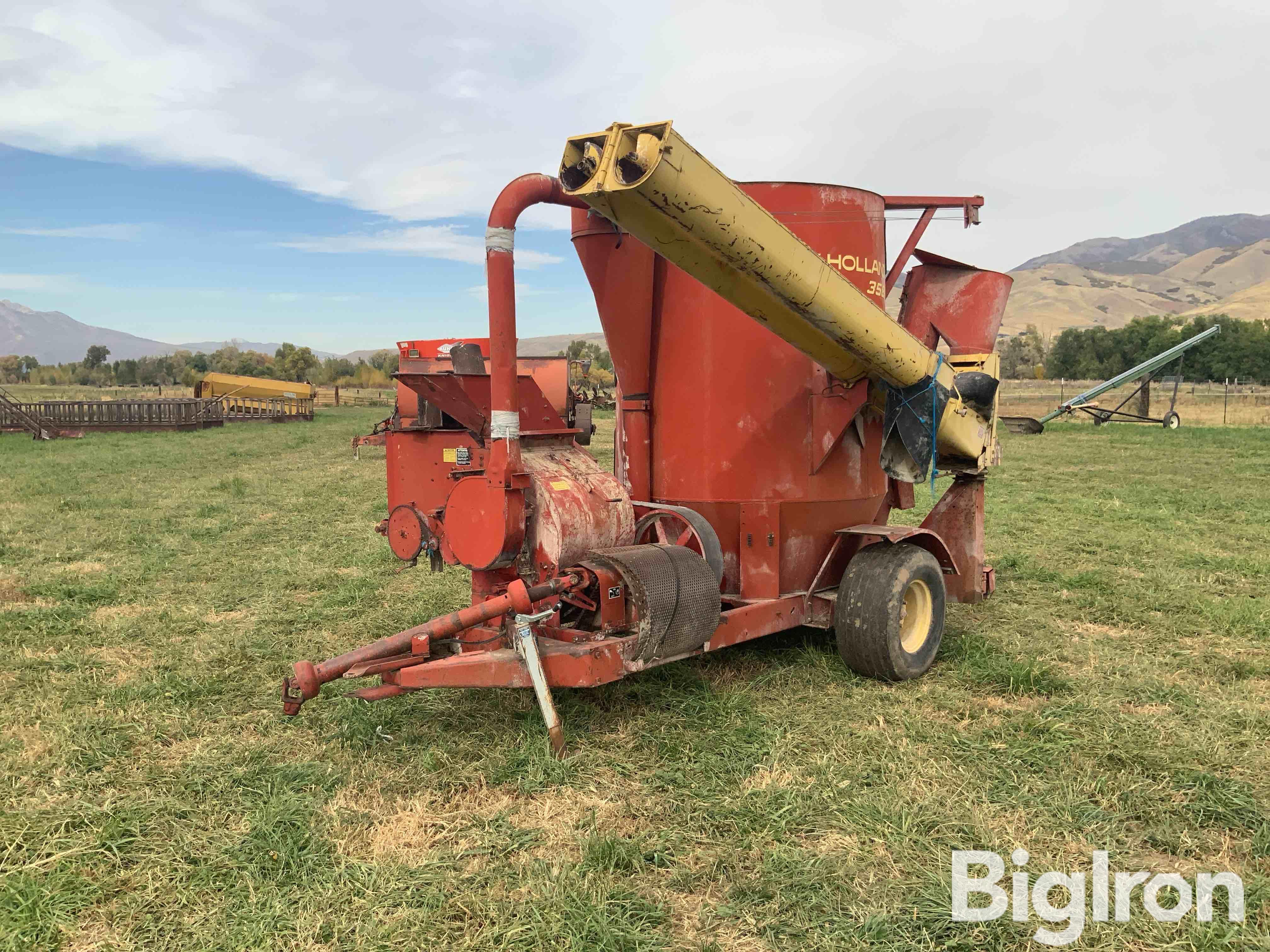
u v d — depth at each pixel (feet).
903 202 19.71
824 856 10.34
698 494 17.06
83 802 11.69
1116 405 122.52
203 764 12.97
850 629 16.26
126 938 8.96
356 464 62.85
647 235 12.00
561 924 9.02
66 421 95.30
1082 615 21.34
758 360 16.67
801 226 16.76
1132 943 8.77
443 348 28.07
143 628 20.52
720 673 16.97
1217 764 12.69
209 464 62.18
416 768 12.85
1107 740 13.50
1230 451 65.87
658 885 9.89
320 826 11.10
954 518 22.49
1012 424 79.66
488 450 19.72
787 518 17.10
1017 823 11.15
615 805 11.69
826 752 13.25
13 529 33.99
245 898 9.58
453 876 9.95
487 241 13.41
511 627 13.84
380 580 25.80
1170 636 19.54
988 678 16.49
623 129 10.55
